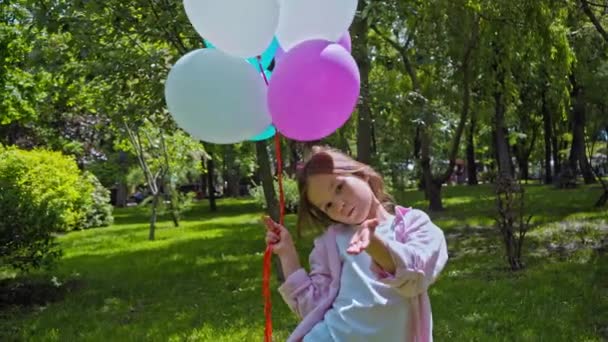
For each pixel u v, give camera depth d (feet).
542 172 128.16
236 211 85.35
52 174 47.80
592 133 78.79
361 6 23.86
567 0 33.68
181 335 19.76
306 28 8.29
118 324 22.02
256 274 30.37
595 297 21.44
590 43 43.62
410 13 25.03
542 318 19.15
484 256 30.89
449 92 43.21
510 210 27.50
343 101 7.94
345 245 7.70
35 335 21.08
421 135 55.47
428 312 7.34
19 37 31.91
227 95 8.11
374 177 7.74
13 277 30.55
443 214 52.95
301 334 7.46
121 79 24.67
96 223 66.74
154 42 25.09
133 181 89.97
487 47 38.42
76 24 23.35
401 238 7.27
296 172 7.90
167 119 26.89
